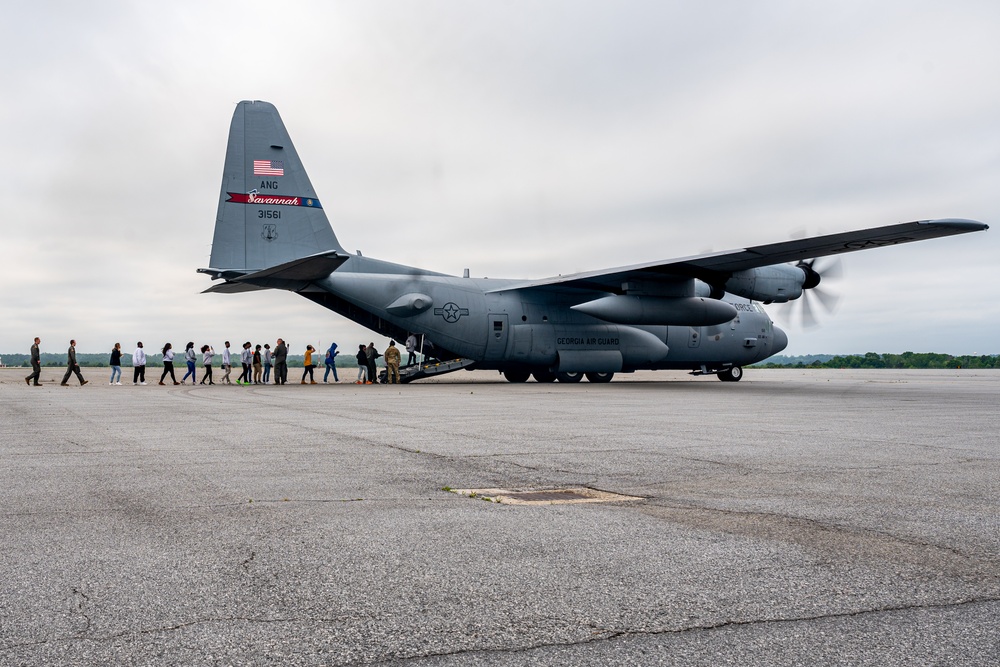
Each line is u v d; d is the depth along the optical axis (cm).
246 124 2364
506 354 2562
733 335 2909
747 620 292
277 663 251
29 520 455
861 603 311
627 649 265
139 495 539
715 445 859
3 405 1509
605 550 391
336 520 460
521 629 283
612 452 794
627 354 2697
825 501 528
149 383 2856
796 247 2000
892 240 1914
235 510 488
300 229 2406
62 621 286
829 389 2381
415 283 2459
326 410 1370
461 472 659
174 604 306
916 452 801
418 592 324
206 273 2306
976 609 304
